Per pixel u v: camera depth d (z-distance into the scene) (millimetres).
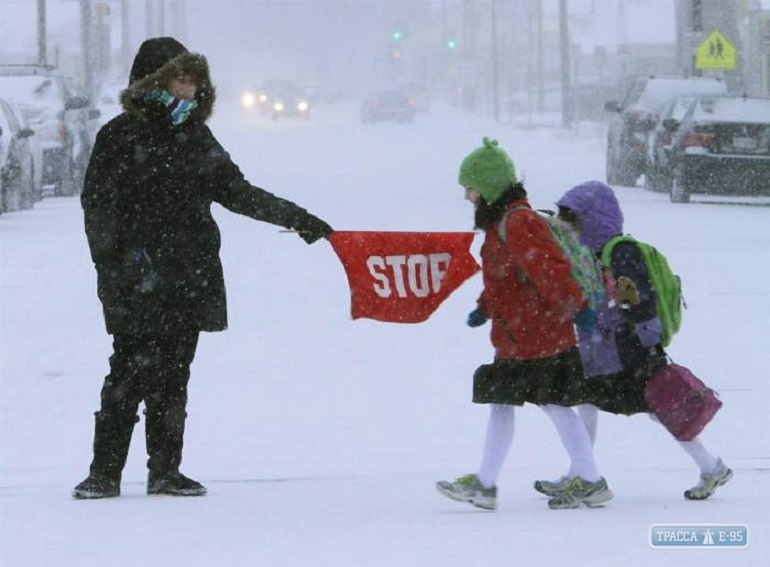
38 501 16547
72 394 24078
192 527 14836
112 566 13078
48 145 68750
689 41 94938
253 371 25922
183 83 16500
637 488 17266
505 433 15742
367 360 26906
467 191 15812
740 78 95312
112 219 16578
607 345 16344
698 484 16422
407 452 19859
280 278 38250
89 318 31844
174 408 16969
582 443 15883
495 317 15789
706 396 16156
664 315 16297
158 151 16516
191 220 16734
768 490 17016
